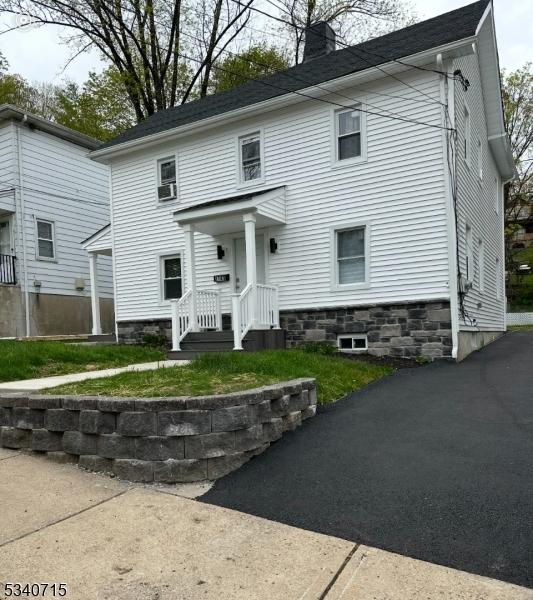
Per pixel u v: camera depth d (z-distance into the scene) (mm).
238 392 3865
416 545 2518
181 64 22219
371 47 11062
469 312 10039
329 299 10016
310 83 10242
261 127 10922
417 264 9055
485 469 3367
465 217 9984
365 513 2885
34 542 2588
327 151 10094
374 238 9523
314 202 10234
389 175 9375
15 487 3377
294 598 2100
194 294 10422
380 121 9484
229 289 11430
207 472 3498
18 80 25672
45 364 7434
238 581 2230
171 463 3465
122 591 2152
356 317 9680
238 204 9633
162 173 12578
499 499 2918
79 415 3809
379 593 2123
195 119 11742
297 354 7391
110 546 2549
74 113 23078
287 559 2420
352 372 6926
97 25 19125
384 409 5141
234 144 11328
